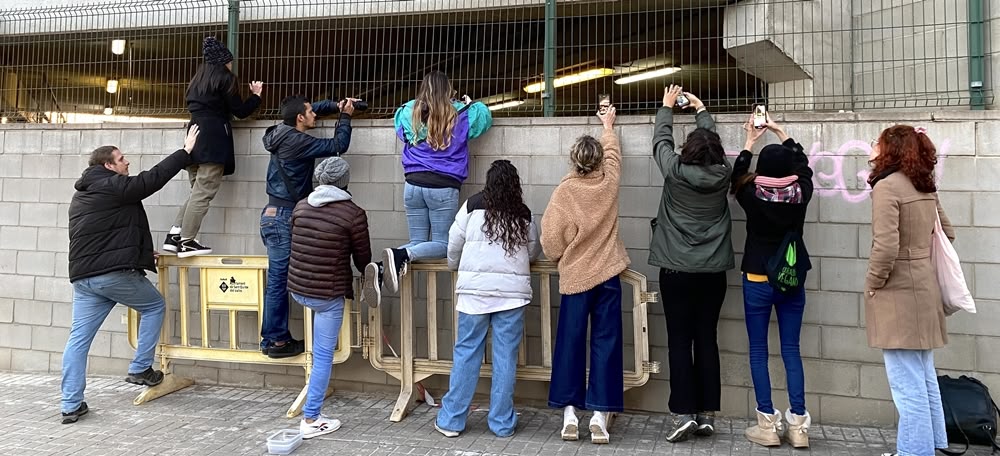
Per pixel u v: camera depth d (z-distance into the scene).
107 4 6.63
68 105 7.70
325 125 5.62
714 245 4.19
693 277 4.20
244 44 7.23
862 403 4.60
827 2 5.95
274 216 5.04
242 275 5.23
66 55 7.66
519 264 4.36
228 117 5.50
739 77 6.96
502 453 4.09
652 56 7.07
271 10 6.73
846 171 4.64
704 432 4.29
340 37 7.50
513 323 4.35
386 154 5.45
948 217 4.48
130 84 7.61
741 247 4.76
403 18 6.74
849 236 4.63
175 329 5.88
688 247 4.20
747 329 4.30
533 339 5.16
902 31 5.61
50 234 6.18
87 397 5.38
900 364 3.71
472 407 5.09
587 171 4.34
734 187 4.28
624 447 4.19
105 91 7.67
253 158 5.70
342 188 4.62
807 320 4.69
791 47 5.82
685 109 5.33
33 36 7.38
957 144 4.47
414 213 4.94
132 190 4.74
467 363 4.35
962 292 3.69
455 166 4.89
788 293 4.13
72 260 4.77
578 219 4.25
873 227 3.68
